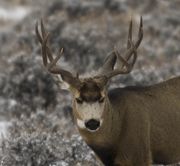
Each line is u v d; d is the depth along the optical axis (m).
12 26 84.12
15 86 53.56
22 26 76.31
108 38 67.44
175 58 63.78
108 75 30.59
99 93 29.56
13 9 103.62
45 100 51.91
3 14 99.31
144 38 70.44
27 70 53.84
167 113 32.28
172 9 83.62
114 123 30.91
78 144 37.25
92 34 65.94
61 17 71.12
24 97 52.66
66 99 50.31
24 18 79.19
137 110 31.50
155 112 32.06
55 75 30.72
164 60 62.38
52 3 79.94
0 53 68.75
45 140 37.09
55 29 65.38
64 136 40.12
